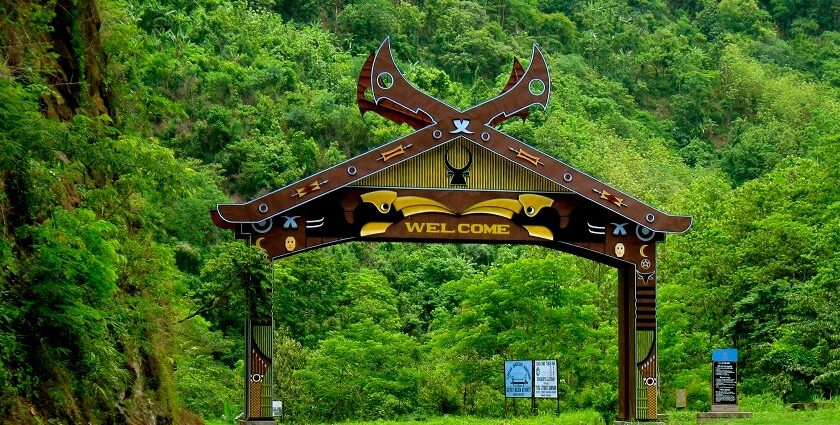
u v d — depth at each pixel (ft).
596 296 140.15
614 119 403.13
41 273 49.75
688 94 449.06
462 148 96.02
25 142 49.21
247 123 286.05
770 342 130.31
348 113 304.71
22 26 57.72
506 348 129.90
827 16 546.67
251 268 91.04
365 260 241.76
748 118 441.27
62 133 52.08
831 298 120.16
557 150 335.26
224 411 110.83
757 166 376.27
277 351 134.62
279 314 161.38
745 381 129.49
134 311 61.00
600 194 96.68
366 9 416.67
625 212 96.89
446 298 223.30
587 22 493.36
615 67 465.06
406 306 217.77
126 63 80.94
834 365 112.98
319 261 173.68
